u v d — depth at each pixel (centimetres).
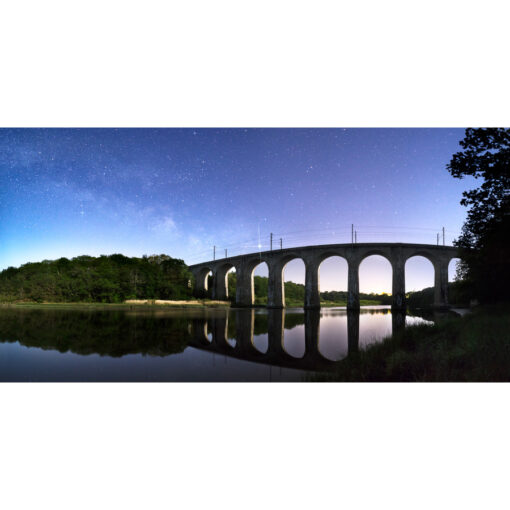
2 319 2948
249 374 1113
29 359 1308
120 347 1594
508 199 1509
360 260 5919
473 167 1487
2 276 7181
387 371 963
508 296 1956
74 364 1230
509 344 973
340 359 1377
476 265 2064
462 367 903
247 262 7438
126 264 7400
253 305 7275
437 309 5631
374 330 2425
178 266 8056
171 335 2028
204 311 4456
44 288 6391
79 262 7375
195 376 1080
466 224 1842
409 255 5741
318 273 6406
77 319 2997
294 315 4138
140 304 5809
